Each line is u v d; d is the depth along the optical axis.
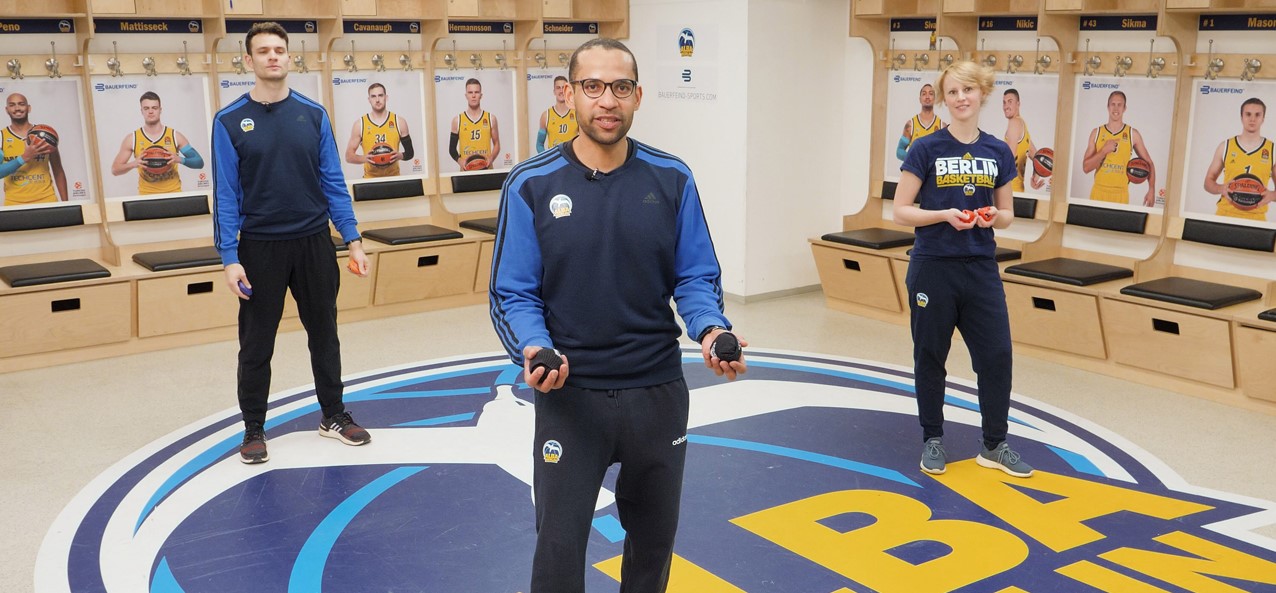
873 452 4.41
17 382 5.46
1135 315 5.29
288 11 6.58
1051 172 6.21
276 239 4.20
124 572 3.37
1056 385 5.35
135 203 6.34
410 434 4.64
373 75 7.04
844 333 6.37
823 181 7.36
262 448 4.32
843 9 7.18
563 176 2.30
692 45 7.18
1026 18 6.23
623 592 2.54
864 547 3.50
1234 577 3.29
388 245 6.73
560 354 2.21
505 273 2.34
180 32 6.43
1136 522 3.71
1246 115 5.32
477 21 7.40
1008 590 3.20
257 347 4.28
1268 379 4.82
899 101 6.93
